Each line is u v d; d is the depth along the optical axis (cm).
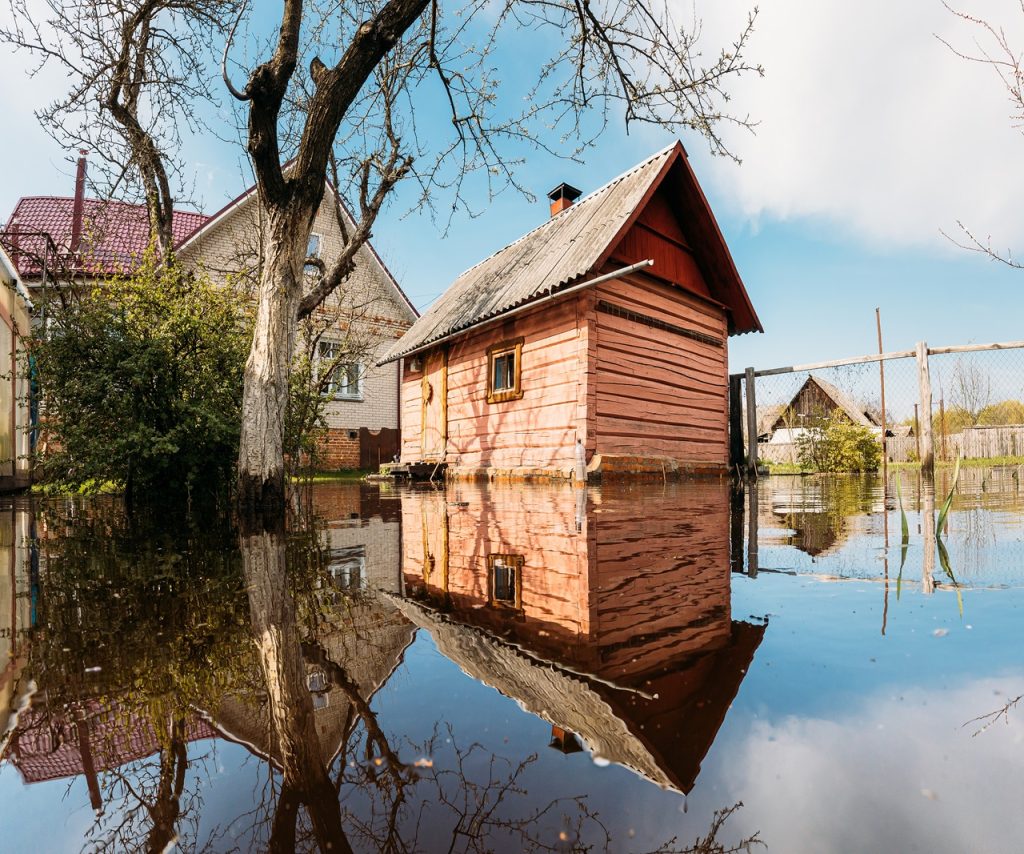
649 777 65
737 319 969
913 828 54
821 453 1424
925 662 101
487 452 913
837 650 108
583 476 688
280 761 73
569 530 300
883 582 168
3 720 86
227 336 495
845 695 88
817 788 61
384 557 232
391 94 706
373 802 61
